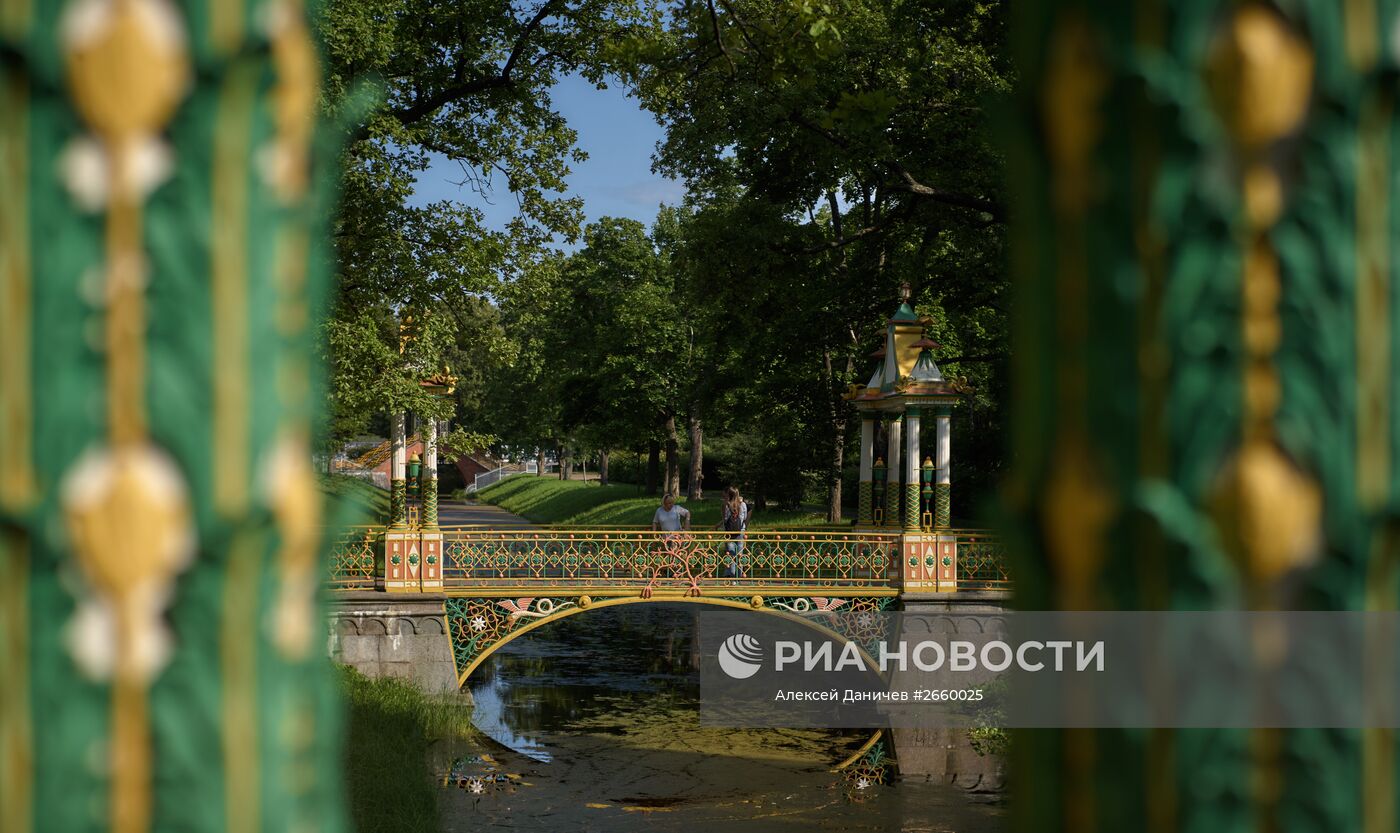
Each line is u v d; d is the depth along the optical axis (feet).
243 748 3.06
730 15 34.81
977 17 64.85
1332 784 3.08
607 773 50.01
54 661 2.95
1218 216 3.10
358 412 51.96
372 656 52.47
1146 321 3.16
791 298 79.10
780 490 119.24
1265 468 3.06
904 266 76.43
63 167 2.98
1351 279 3.10
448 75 60.95
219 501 3.01
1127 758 3.18
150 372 2.98
